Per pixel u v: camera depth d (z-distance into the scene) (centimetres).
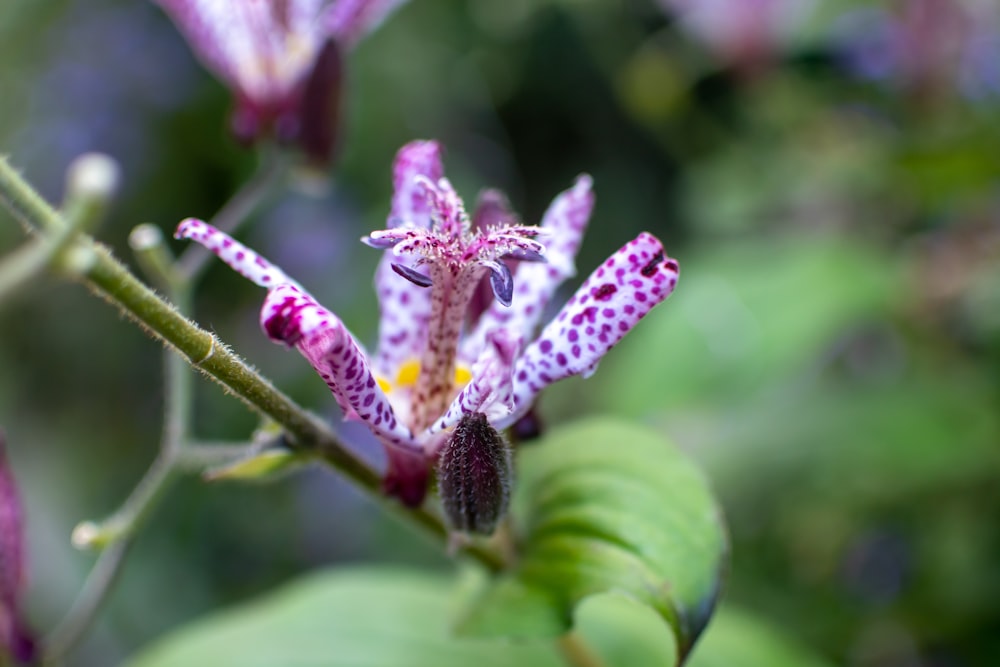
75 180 16
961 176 29
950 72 31
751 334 29
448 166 44
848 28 33
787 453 28
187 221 18
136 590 38
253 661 23
